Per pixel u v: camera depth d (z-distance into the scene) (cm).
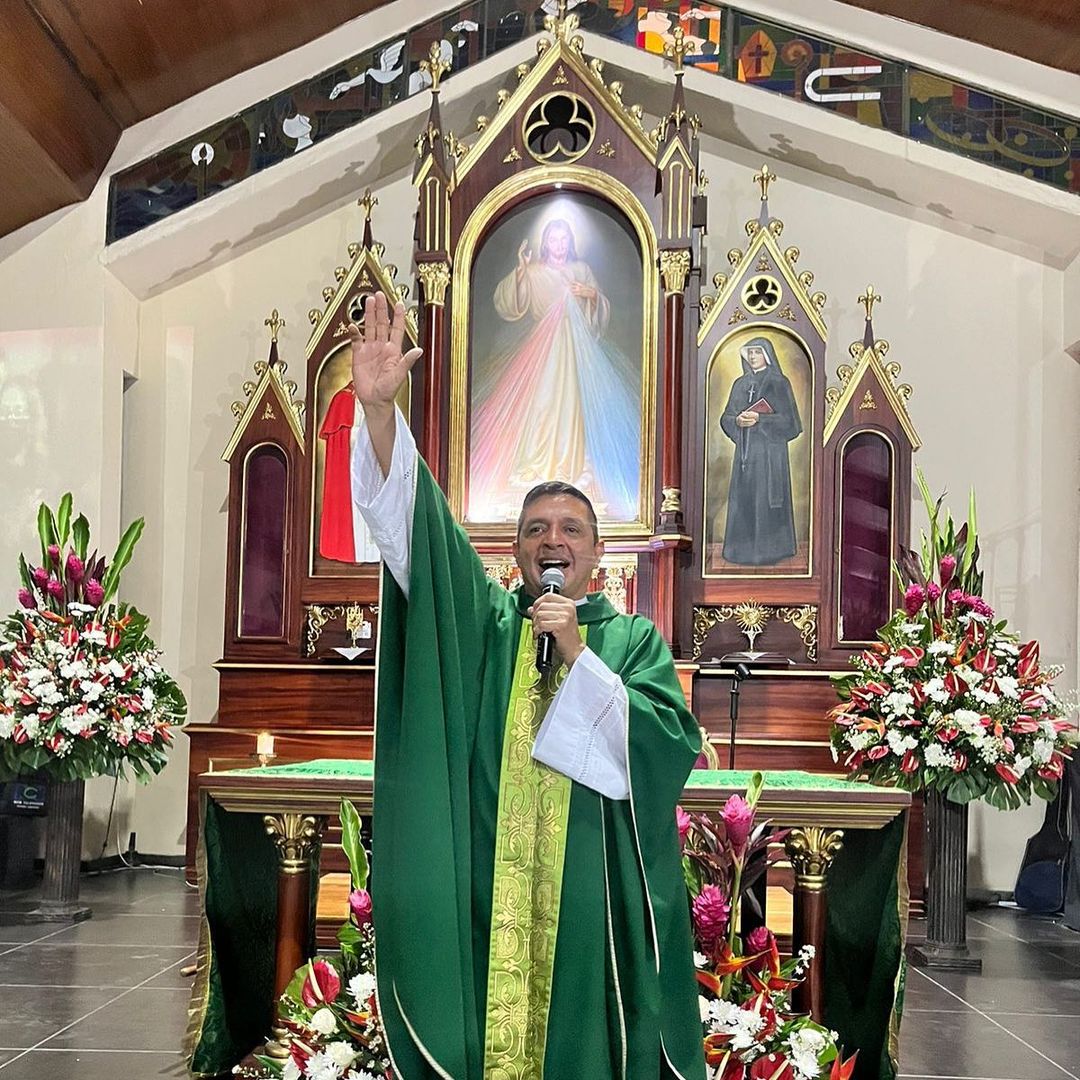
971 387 727
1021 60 699
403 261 776
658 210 694
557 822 243
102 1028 396
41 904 582
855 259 745
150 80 711
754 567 685
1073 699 693
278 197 759
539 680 252
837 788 332
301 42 755
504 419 696
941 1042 400
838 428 682
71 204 739
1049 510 712
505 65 757
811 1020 312
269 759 443
